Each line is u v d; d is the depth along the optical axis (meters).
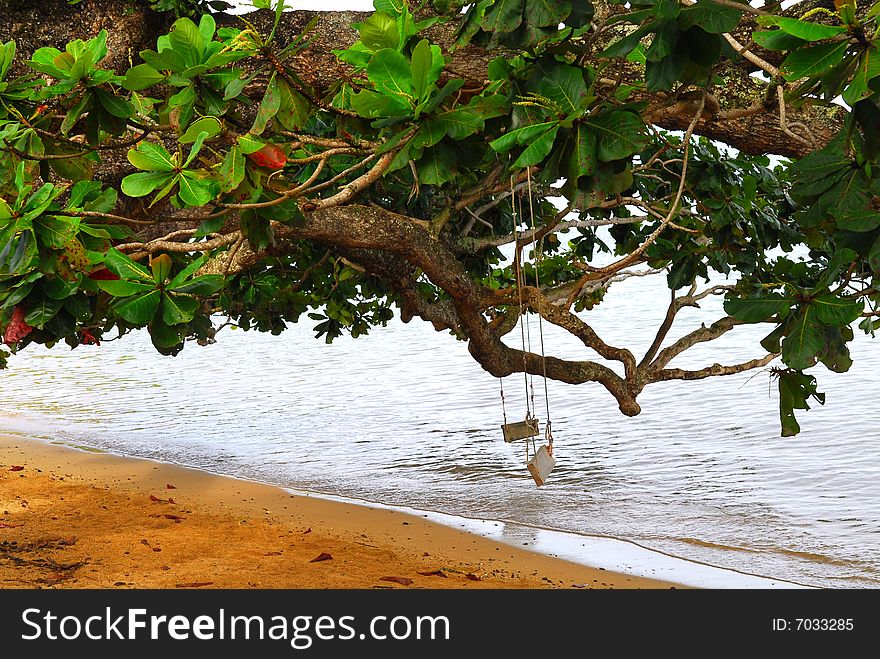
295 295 10.27
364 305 11.16
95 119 4.19
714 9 3.21
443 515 13.24
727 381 26.94
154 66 3.81
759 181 8.75
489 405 25.31
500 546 11.54
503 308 9.95
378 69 3.58
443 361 35.06
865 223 3.34
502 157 4.54
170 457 18.02
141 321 3.79
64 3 6.78
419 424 22.64
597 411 23.56
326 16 6.52
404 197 8.45
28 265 3.68
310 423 22.89
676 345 7.89
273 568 9.41
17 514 11.62
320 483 15.77
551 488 15.50
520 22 3.48
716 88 5.88
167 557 9.68
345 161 7.56
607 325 42.72
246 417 23.81
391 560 10.19
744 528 13.03
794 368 3.77
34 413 24.41
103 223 4.34
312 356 38.25
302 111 4.02
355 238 6.94
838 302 3.73
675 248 8.29
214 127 3.65
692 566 11.02
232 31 4.00
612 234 10.33
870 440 18.97
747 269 8.27
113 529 10.91
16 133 4.28
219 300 9.95
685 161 4.74
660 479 16.31
